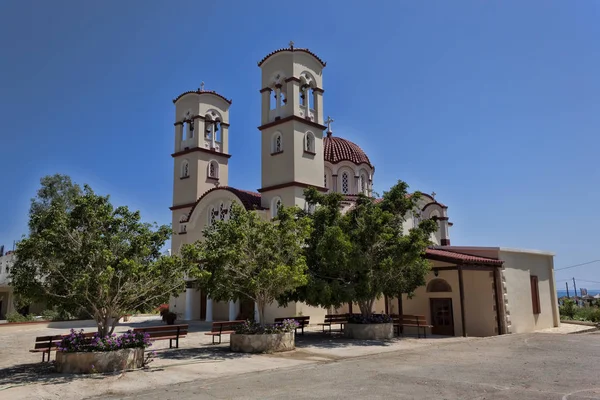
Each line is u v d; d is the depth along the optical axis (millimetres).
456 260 21516
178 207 36344
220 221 17781
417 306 24969
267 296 17438
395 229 20844
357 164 34562
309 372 12398
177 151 37719
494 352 15633
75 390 10695
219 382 11312
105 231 13820
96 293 13289
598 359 13664
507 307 23484
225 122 38594
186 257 15055
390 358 14758
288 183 28859
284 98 31250
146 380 11719
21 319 33375
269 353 16250
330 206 21031
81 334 13938
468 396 9172
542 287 27594
